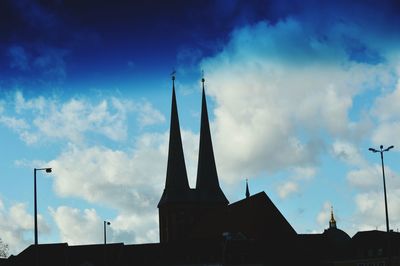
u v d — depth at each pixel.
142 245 158.75
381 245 142.00
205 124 174.88
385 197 84.94
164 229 173.50
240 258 137.25
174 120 173.50
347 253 147.88
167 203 170.88
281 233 145.38
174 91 174.25
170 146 173.25
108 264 155.38
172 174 172.25
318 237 149.62
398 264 137.50
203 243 148.88
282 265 140.12
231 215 153.75
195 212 170.75
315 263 144.75
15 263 150.38
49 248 155.50
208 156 174.12
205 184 173.25
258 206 146.62
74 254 155.88
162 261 153.38
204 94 175.88
